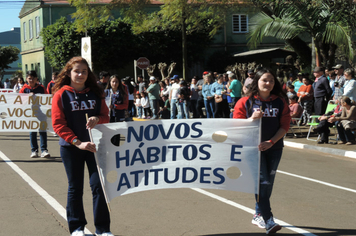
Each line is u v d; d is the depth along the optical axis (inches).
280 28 586.6
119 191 160.2
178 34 1151.0
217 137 167.8
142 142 163.2
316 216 192.9
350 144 399.9
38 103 338.3
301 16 577.0
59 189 237.0
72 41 1071.6
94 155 152.7
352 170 303.6
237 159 166.6
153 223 181.2
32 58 1408.7
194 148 166.9
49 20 1259.8
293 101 478.9
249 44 617.3
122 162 160.2
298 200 221.6
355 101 408.5
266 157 168.7
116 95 316.8
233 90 538.6
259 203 165.8
